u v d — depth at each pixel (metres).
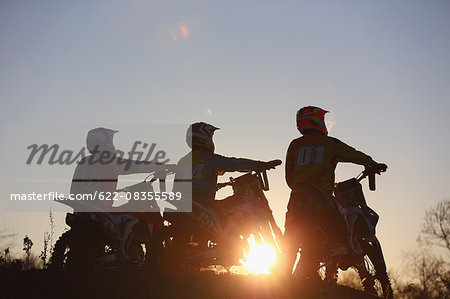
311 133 12.56
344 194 12.52
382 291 12.73
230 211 11.78
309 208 11.96
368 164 12.30
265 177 12.18
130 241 12.29
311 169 12.21
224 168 11.91
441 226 23.95
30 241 13.24
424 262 19.06
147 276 11.14
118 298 10.84
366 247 12.66
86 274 11.37
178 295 10.89
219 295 10.89
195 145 12.03
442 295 18.34
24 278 11.19
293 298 11.19
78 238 12.27
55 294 10.90
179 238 11.67
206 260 11.59
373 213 12.51
